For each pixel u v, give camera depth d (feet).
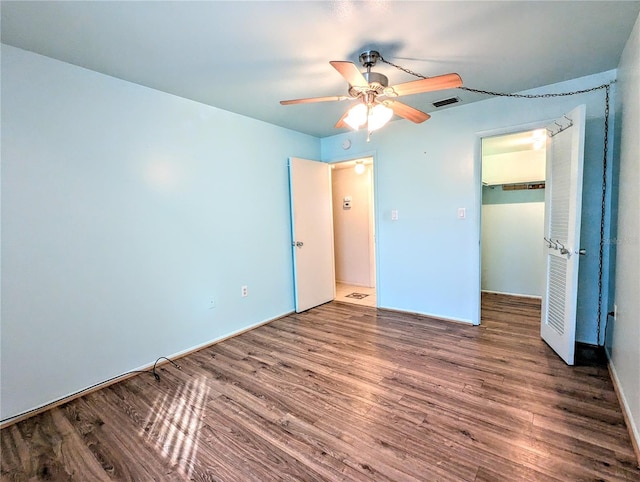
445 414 6.25
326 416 6.35
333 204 18.99
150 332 8.76
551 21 5.95
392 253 12.88
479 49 6.96
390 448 5.42
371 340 10.08
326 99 7.11
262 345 10.02
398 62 7.48
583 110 7.39
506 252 15.44
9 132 6.42
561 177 8.38
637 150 5.92
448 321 11.57
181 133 9.34
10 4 5.09
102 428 6.24
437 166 11.44
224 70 7.62
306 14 5.55
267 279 12.20
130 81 8.15
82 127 7.39
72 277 7.32
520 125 9.73
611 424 5.80
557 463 4.97
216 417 6.47
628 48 6.63
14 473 5.21
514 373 7.72
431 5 5.39
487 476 4.78
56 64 6.98
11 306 6.53
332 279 14.98
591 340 9.17
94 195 7.61
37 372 6.87
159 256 8.91
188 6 5.25
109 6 5.21
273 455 5.38
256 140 11.62
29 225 6.70
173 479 4.97
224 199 10.57
